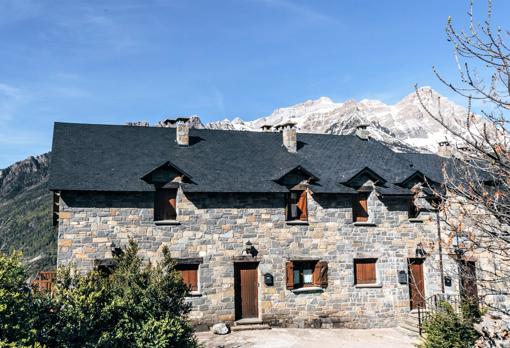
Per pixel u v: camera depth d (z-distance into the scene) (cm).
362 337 1859
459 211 617
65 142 2025
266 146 2345
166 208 1912
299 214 2061
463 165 610
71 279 1221
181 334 1262
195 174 1977
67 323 1068
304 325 1969
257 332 1869
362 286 2048
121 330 1147
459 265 645
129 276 1292
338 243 2055
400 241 2120
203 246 1905
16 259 1009
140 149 2089
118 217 1820
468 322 1332
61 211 1767
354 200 2138
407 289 2092
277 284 1966
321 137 2528
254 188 1962
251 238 1962
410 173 2200
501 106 507
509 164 510
